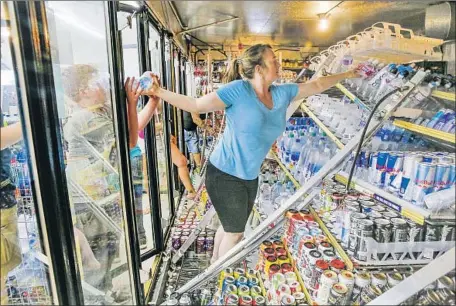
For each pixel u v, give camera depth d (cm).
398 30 204
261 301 214
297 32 543
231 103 199
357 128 197
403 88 157
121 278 204
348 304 166
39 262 167
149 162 296
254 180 228
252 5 357
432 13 241
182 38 555
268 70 199
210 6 362
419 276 124
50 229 141
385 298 126
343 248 172
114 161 206
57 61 174
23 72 125
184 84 604
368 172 176
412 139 190
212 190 225
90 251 212
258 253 278
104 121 204
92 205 218
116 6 173
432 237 155
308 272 197
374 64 207
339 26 469
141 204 306
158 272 279
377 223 157
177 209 438
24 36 123
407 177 149
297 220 242
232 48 701
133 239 193
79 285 154
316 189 209
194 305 232
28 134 131
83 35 173
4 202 145
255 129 202
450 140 132
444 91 151
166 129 398
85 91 202
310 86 214
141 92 186
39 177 135
